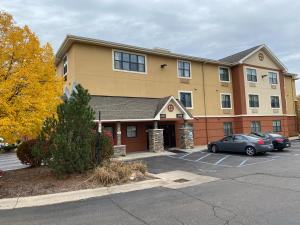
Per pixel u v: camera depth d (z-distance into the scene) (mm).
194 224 5742
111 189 9406
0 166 21125
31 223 6289
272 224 5539
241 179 10641
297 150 20688
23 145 13820
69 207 7512
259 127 30922
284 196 7680
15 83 9891
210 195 8203
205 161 16453
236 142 19219
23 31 10797
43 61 11250
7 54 10398
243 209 6629
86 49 20438
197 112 26906
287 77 38625
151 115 21453
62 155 10383
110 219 6316
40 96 10477
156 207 7141
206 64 28422
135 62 23047
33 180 10641
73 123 10883
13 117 9750
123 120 19594
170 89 25062
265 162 15047
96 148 11609
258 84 31656
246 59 30625
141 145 22891
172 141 25375
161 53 24219
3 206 7805
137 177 10859
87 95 11547
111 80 21391
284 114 34188
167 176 12055
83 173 10930
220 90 29250
